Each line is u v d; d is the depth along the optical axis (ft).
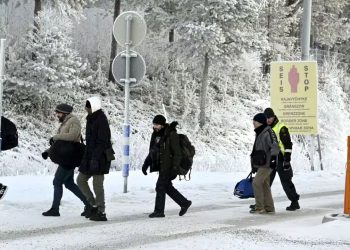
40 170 74.59
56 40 97.09
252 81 138.31
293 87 77.46
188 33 105.19
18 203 40.91
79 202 42.93
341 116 116.16
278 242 28.40
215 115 120.37
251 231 31.94
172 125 37.86
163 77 125.70
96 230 31.81
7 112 96.37
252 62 134.72
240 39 110.32
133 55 48.98
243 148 115.34
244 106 130.41
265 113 42.65
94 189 35.32
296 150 88.53
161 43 126.41
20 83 95.45
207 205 44.57
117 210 40.34
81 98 108.78
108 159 34.96
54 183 36.63
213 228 33.09
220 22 107.86
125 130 49.26
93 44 124.47
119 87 118.93
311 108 76.95
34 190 47.75
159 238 29.50
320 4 166.09
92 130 34.96
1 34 104.88
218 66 115.03
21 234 30.07
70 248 26.53
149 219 36.52
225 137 116.26
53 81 96.99
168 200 47.14
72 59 99.45
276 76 78.18
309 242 28.43
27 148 91.40
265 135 39.93
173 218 37.19
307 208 43.75
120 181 56.49
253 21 110.93
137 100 117.39
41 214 37.14
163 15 113.91
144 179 58.85
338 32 170.19
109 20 130.41
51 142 37.52
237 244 27.78
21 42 100.53
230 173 71.05
